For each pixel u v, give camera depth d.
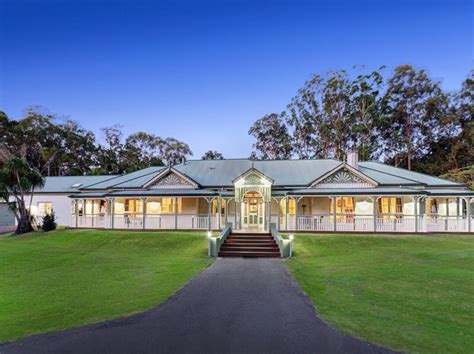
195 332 6.60
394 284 10.77
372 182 24.45
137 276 12.42
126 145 68.69
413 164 53.06
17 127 54.75
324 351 5.73
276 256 16.66
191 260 15.63
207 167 30.25
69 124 62.66
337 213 24.33
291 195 23.44
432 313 8.03
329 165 29.28
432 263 14.16
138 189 26.62
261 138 60.88
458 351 5.91
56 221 31.25
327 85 55.94
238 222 25.11
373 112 53.19
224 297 9.20
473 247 17.81
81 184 32.75
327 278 11.66
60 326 7.19
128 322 7.24
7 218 36.66
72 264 15.07
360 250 17.45
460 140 48.56
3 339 6.51
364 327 6.94
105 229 24.91
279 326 6.93
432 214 24.42
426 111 51.12
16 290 10.86
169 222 24.28
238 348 5.84
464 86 48.69
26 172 26.66
